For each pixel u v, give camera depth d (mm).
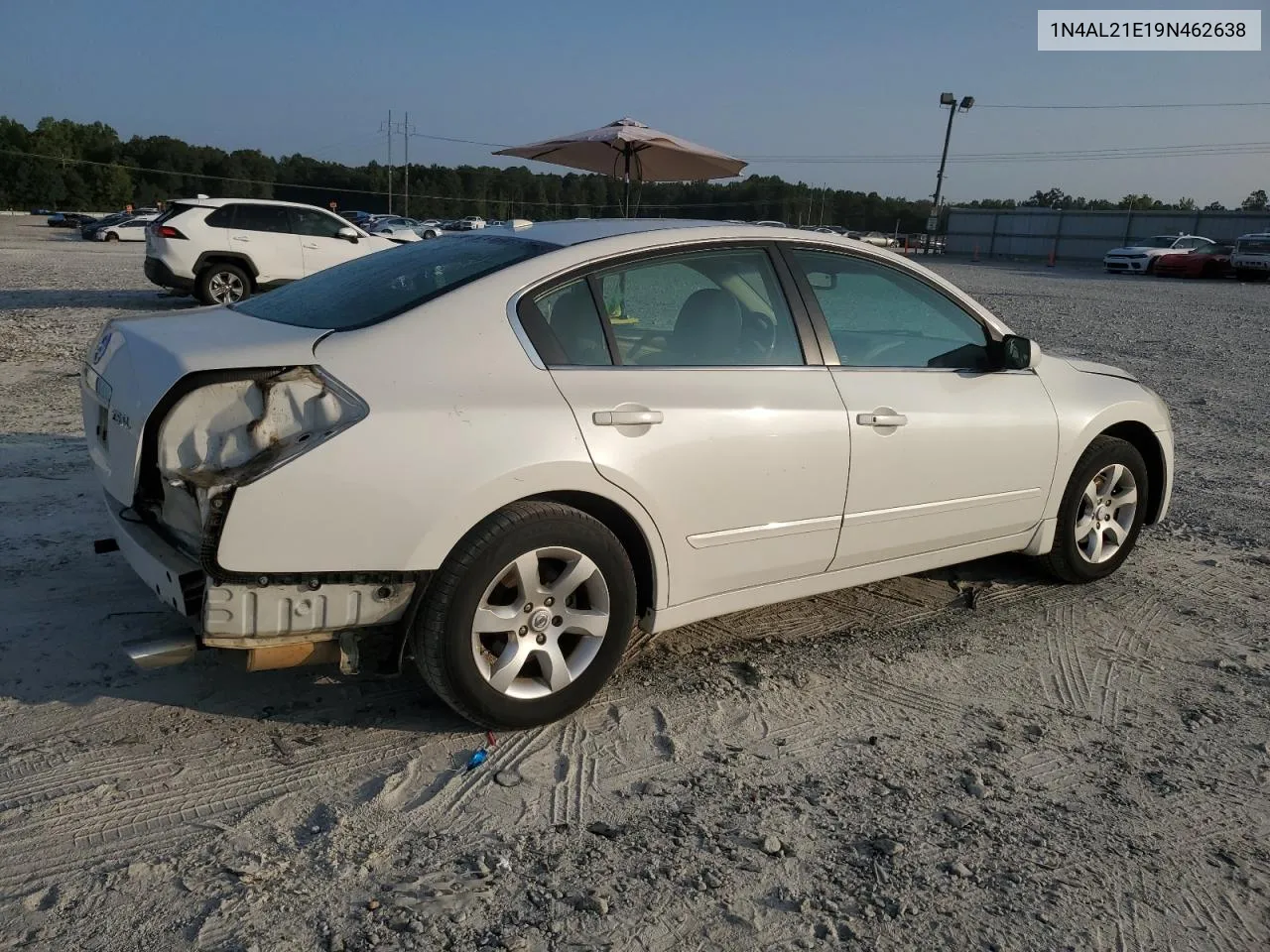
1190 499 6684
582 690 3375
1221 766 3373
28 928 2328
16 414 7277
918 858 2791
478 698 3164
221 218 15320
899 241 61969
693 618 3682
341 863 2627
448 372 3084
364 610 2990
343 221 16250
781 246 3906
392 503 2889
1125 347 14125
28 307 14289
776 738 3412
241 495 2742
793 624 4402
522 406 3125
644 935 2428
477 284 3289
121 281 19906
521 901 2516
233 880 2535
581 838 2795
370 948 2322
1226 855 2883
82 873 2533
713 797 3029
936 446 4102
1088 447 4805
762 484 3617
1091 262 50500
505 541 3072
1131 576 5180
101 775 2953
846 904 2588
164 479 2848
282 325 3283
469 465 2982
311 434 2854
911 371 4148
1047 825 2982
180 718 3297
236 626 2863
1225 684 3982
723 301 3705
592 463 3199
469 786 3016
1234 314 20250
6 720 3201
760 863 2729
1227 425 9125
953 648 4234
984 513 4391
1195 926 2582
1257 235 32750
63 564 4391
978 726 3570
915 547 4230
